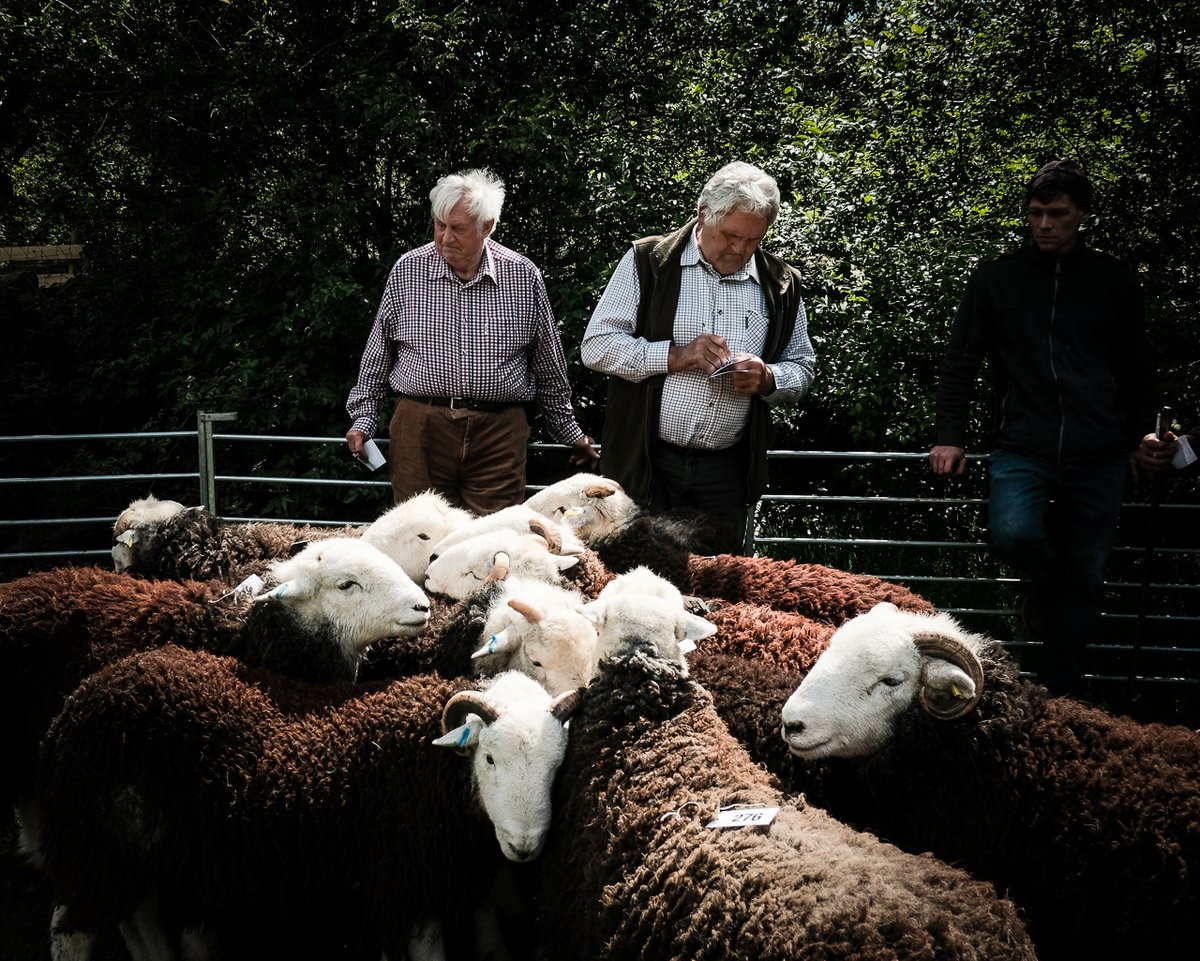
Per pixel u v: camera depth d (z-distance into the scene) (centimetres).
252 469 1044
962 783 414
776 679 461
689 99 1189
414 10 991
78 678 486
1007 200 1228
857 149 1338
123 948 484
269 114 1072
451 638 508
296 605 499
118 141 1259
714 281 620
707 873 335
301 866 423
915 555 908
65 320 1231
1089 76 1103
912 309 1010
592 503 617
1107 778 399
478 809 412
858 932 296
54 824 429
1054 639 632
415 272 662
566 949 386
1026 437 614
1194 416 934
